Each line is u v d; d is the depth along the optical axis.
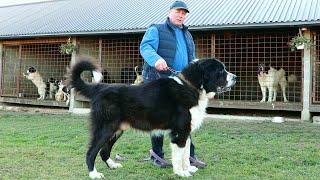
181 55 5.39
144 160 5.77
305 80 10.58
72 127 9.45
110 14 15.03
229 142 7.26
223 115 11.61
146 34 5.31
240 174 4.89
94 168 4.71
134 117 4.75
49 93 15.59
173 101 4.71
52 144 7.01
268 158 5.84
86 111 13.27
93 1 18.36
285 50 12.56
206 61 4.84
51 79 15.52
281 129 8.94
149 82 4.84
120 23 13.30
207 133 8.34
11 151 6.24
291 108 10.80
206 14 12.48
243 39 12.83
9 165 5.28
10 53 16.09
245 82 13.18
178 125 4.70
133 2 16.62
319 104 10.51
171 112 4.70
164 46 5.29
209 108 12.69
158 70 5.18
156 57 5.04
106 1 17.77
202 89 4.83
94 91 4.80
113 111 4.67
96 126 4.71
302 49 10.61
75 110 13.52
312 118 10.55
